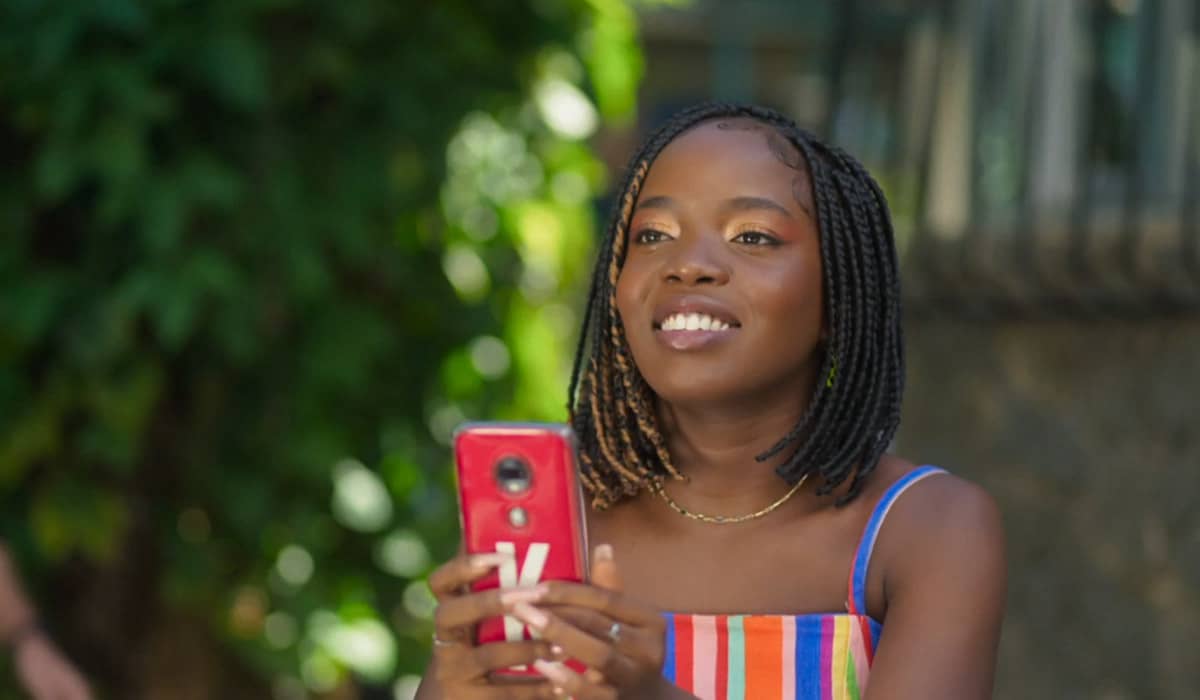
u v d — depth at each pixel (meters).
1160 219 3.68
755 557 1.80
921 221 4.79
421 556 4.59
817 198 1.80
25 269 4.11
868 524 1.78
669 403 1.88
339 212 4.21
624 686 1.50
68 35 3.83
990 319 4.44
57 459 4.32
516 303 4.73
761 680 1.75
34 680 3.80
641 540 1.86
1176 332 3.73
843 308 1.81
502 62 4.50
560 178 4.75
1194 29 3.78
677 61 8.29
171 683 4.54
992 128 4.59
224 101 4.05
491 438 1.53
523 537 1.53
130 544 4.48
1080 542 4.03
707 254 1.76
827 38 5.43
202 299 4.12
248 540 4.46
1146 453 3.82
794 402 1.84
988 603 1.73
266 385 4.38
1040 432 4.21
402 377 4.59
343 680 4.82
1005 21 4.59
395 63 4.30
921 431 4.80
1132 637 3.82
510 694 1.53
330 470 4.33
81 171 3.88
